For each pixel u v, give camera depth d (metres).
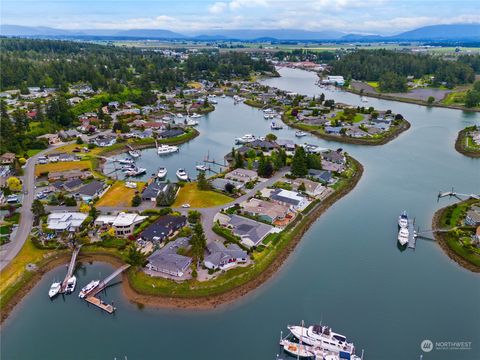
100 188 137.38
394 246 108.50
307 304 85.38
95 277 94.38
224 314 82.56
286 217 119.25
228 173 153.50
